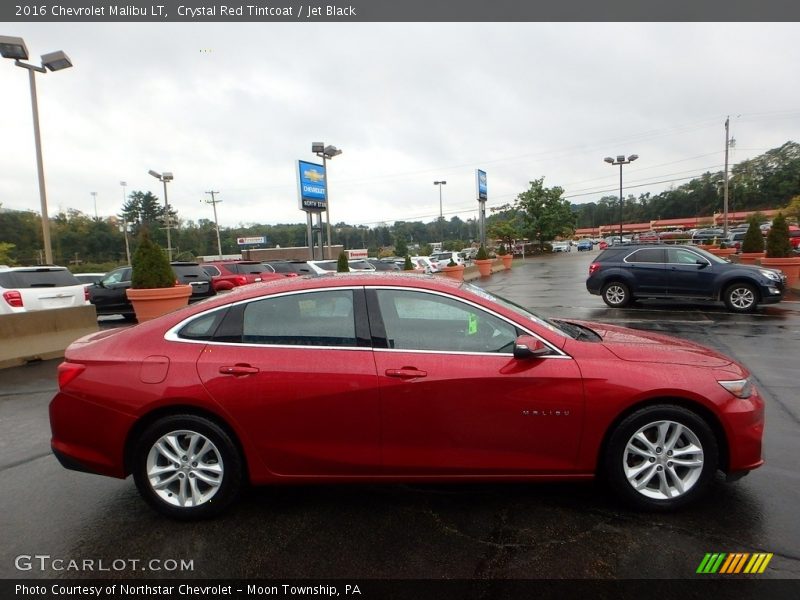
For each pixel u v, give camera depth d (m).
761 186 93.44
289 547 2.96
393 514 3.30
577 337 3.54
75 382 3.25
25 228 71.62
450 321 3.30
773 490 3.48
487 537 3.02
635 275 12.99
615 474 3.19
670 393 3.11
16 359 8.08
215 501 3.22
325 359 3.18
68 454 3.27
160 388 3.15
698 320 10.93
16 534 3.17
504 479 3.21
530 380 3.12
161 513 3.26
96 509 3.47
